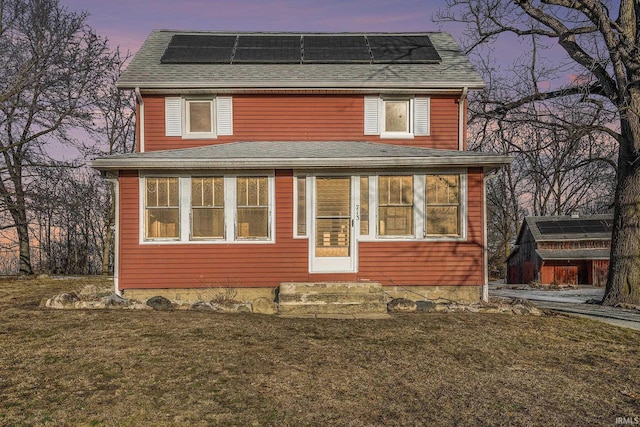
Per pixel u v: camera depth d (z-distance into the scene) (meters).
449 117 13.76
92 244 32.62
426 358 7.29
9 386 5.77
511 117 17.06
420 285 11.51
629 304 13.24
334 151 11.94
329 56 15.02
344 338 8.08
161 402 5.44
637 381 6.77
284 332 8.30
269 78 13.34
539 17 14.34
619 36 13.44
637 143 13.26
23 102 18.78
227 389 5.84
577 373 7.02
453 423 5.27
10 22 19.69
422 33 17.55
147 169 11.24
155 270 11.27
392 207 11.59
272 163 11.07
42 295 12.69
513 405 5.81
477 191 11.51
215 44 15.73
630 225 13.77
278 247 11.48
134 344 7.34
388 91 13.56
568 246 25.23
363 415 5.35
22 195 20.05
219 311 10.11
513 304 11.16
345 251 11.57
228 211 11.40
